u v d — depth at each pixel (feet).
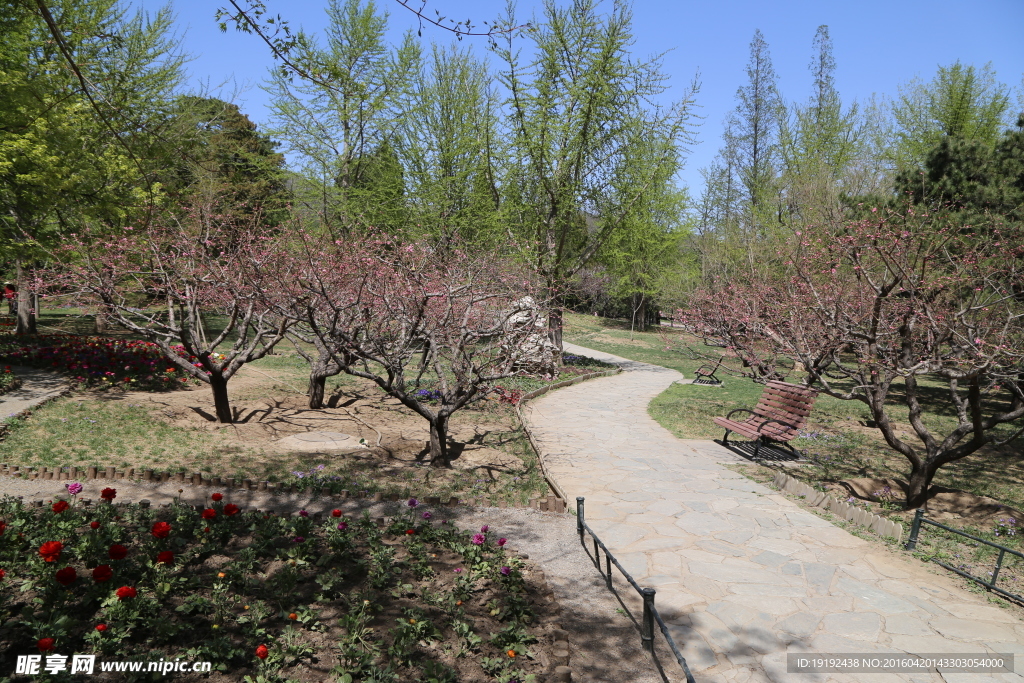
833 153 99.50
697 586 18.26
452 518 22.56
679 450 35.96
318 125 77.51
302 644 12.32
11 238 39.60
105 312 38.09
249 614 13.29
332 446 32.81
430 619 14.15
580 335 124.98
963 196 41.11
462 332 30.66
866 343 27.20
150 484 23.76
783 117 111.55
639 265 80.02
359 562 16.46
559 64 64.39
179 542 16.70
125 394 39.37
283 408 41.14
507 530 22.02
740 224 93.61
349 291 32.32
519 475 29.17
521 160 66.44
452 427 39.58
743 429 35.19
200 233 38.42
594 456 33.88
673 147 67.97
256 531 18.17
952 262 28.12
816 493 26.43
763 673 13.92
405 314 30.04
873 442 39.81
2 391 35.55
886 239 26.94
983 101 75.05
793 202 80.69
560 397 54.49
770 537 22.29
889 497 27.63
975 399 24.14
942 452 25.68
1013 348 24.38
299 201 74.28
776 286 43.27
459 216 70.59
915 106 81.61
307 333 42.04
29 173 37.09
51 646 10.58
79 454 26.91
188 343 34.17
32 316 63.93
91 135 41.27
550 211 66.90
